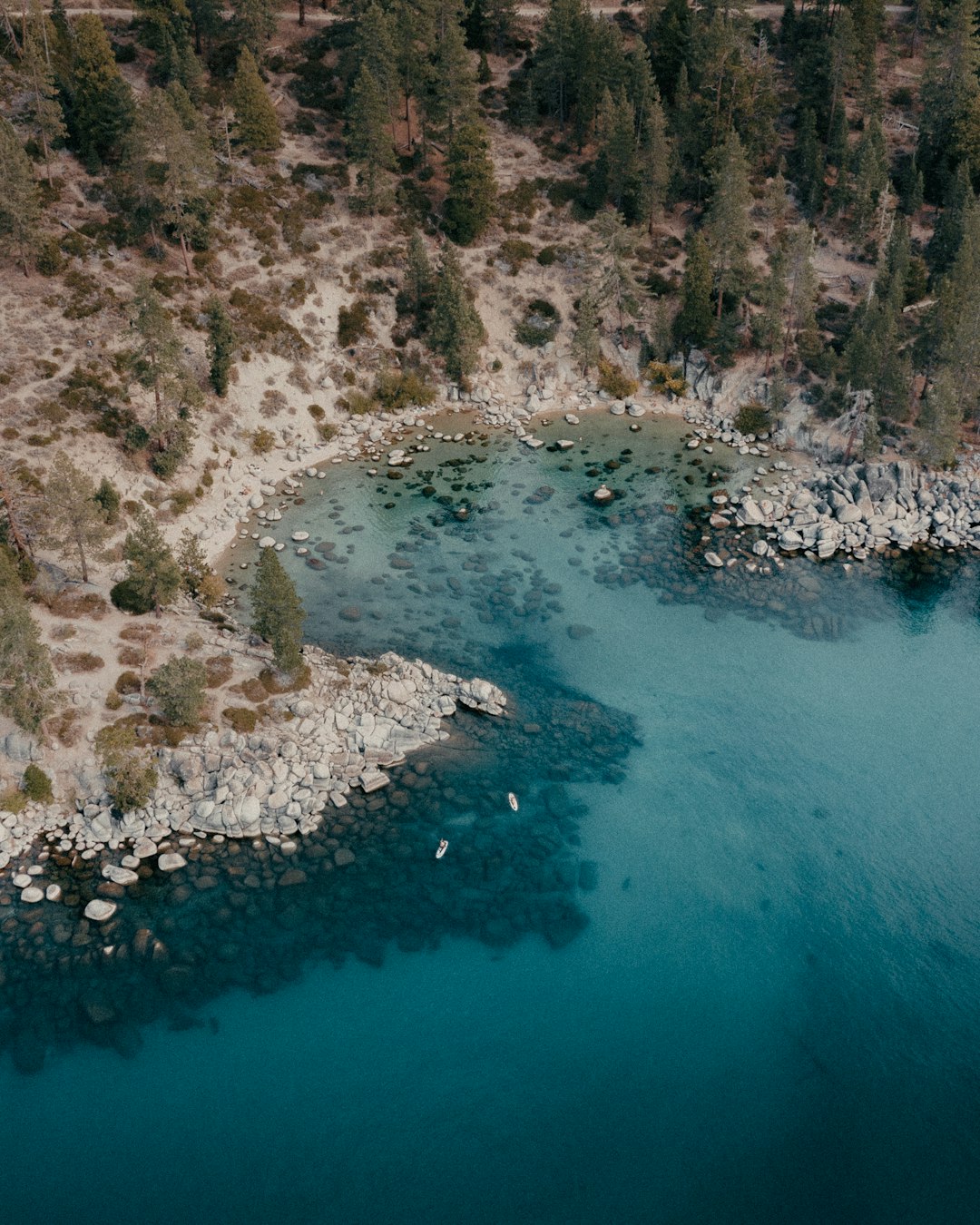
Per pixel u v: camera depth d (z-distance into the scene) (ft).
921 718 256.73
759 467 352.08
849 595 298.15
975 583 304.50
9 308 330.95
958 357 338.54
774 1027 192.65
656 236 423.23
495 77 481.46
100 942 204.03
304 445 356.38
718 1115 179.73
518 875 217.97
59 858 220.64
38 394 310.45
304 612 254.88
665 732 252.01
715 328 383.45
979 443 349.61
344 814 230.48
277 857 221.46
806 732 252.21
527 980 199.21
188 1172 170.60
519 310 402.93
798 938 207.31
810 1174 171.73
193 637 263.49
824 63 432.25
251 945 204.23
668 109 441.68
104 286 347.56
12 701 227.61
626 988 198.59
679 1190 169.58
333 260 394.32
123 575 279.08
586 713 256.52
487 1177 170.81
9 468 289.33
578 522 326.03
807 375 372.58
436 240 413.80
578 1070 185.88
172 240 374.02
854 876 219.41
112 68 375.25
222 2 465.06
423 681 260.62
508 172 440.45
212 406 343.87
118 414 317.63
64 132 372.58
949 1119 179.73
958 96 414.00
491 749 246.88
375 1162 172.24
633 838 226.17
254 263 380.78
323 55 468.34
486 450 363.56
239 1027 190.60
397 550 312.09
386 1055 187.32
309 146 427.74
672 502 335.47
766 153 441.68
